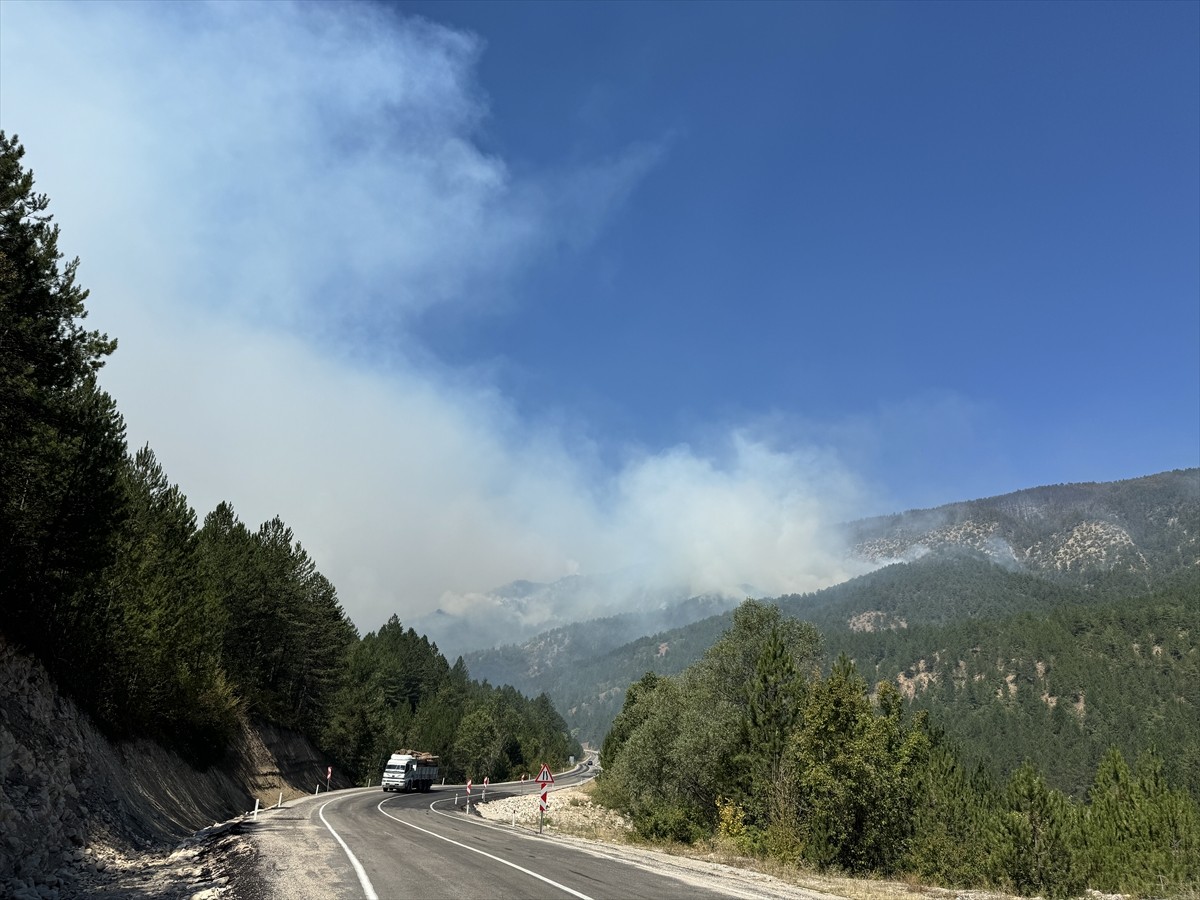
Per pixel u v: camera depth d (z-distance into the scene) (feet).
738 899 43.83
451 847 66.95
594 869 55.67
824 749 77.66
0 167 62.28
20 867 49.73
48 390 68.54
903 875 73.51
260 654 182.91
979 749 613.11
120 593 101.76
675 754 120.26
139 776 92.79
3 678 67.31
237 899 40.09
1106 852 76.84
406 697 443.32
